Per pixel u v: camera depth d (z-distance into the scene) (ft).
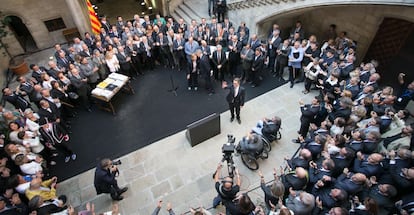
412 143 19.42
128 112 30.30
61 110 28.58
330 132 21.18
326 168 17.26
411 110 26.99
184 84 33.83
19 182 18.85
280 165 23.52
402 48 29.63
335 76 25.67
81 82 29.48
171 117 29.35
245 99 30.86
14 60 41.55
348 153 18.04
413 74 29.58
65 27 44.42
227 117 28.86
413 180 16.39
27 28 41.75
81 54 32.58
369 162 17.71
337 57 29.19
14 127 22.49
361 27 32.24
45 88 27.25
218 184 16.62
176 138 26.91
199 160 24.66
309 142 21.07
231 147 20.38
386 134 21.43
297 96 30.71
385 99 22.16
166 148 25.96
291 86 31.89
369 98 22.52
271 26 38.93
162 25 38.04
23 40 44.83
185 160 24.73
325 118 24.56
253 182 22.36
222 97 31.53
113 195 21.27
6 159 20.93
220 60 31.60
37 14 41.09
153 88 33.42
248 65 31.04
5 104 33.68
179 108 30.40
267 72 34.58
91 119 29.78
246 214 15.57
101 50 33.55
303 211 15.25
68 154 25.59
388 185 16.34
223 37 34.94
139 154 25.59
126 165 24.67
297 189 17.58
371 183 17.33
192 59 30.07
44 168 23.97
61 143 24.71
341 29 34.71
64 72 30.96
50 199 18.81
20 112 26.68
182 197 21.93
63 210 18.28
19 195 19.04
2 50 40.01
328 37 36.11
